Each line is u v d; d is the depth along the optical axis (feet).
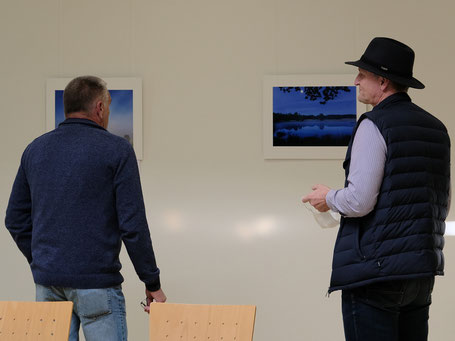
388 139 9.57
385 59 10.18
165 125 18.88
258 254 18.67
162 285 18.70
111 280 10.89
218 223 18.74
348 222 9.84
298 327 18.52
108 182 10.89
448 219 18.58
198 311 9.28
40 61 19.10
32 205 11.25
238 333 9.02
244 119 18.81
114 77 18.89
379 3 18.88
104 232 10.85
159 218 18.81
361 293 9.69
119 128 18.83
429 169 9.84
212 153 18.83
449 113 18.74
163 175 18.83
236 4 18.95
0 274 18.92
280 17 18.93
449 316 18.44
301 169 18.70
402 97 10.26
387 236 9.48
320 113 18.65
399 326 10.19
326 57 18.81
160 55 18.98
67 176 10.84
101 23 19.10
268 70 18.88
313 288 18.57
